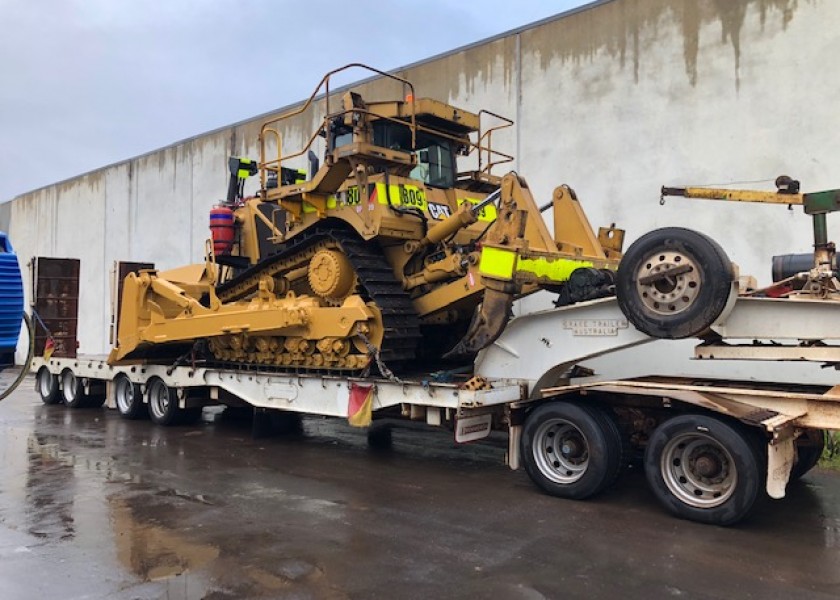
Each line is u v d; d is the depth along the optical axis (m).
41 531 5.12
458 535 4.95
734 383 6.44
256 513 5.54
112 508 5.72
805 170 8.16
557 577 4.17
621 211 9.64
